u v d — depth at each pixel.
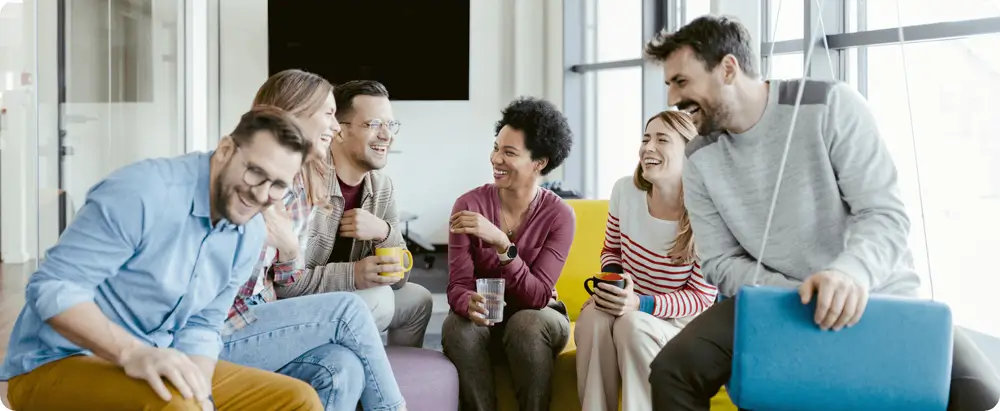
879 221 2.02
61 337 1.86
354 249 2.87
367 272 2.68
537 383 2.69
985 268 3.23
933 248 3.46
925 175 3.45
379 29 7.76
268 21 7.64
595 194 7.54
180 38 5.87
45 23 3.77
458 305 2.77
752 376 1.83
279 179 1.89
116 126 4.71
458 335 2.73
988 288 3.23
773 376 1.82
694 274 2.76
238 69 7.80
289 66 7.69
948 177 3.35
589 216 3.41
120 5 4.78
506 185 2.91
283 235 2.40
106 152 4.55
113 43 4.67
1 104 3.57
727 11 4.24
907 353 1.79
